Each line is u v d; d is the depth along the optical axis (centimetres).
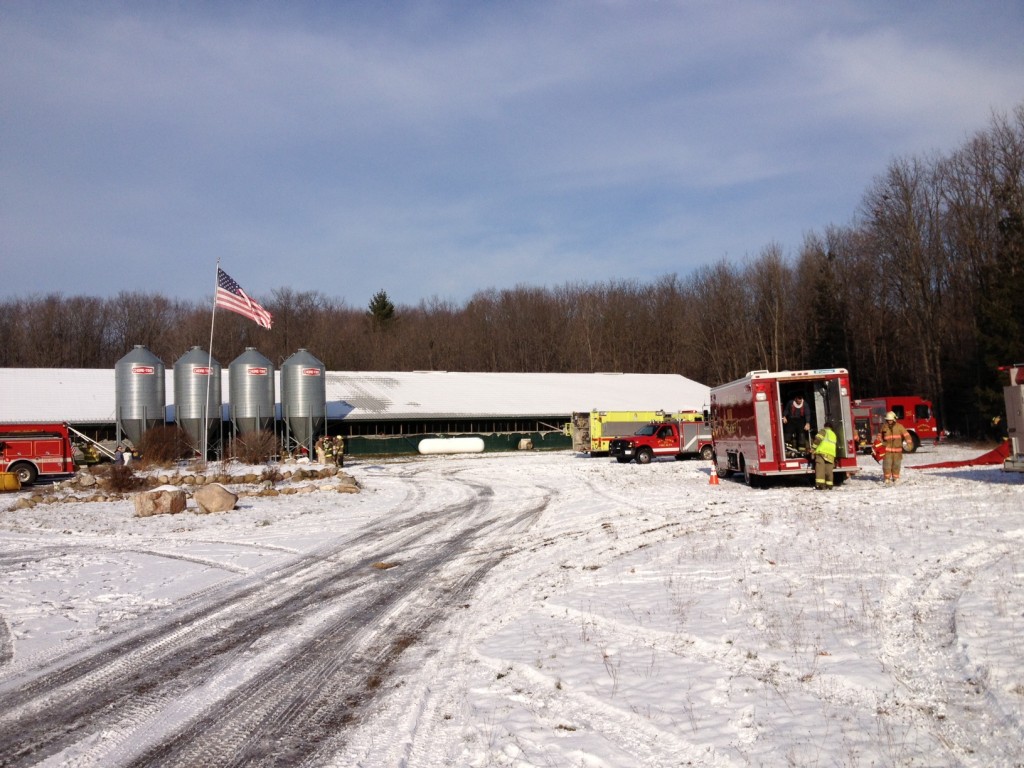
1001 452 2878
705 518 1691
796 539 1329
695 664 726
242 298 3700
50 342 8475
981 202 5075
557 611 968
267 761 576
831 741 537
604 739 575
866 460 3406
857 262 6712
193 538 1814
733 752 532
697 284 9381
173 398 5047
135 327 9000
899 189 5462
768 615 862
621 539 1495
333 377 6281
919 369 5884
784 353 7638
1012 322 4306
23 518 2244
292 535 1820
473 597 1103
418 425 5703
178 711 691
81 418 4666
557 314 9925
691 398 6638
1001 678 622
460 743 585
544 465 4044
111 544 1756
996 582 948
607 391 6600
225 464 3494
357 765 561
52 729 655
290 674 791
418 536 1736
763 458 2183
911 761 497
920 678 652
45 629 996
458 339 9831
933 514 1530
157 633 970
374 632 943
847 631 788
